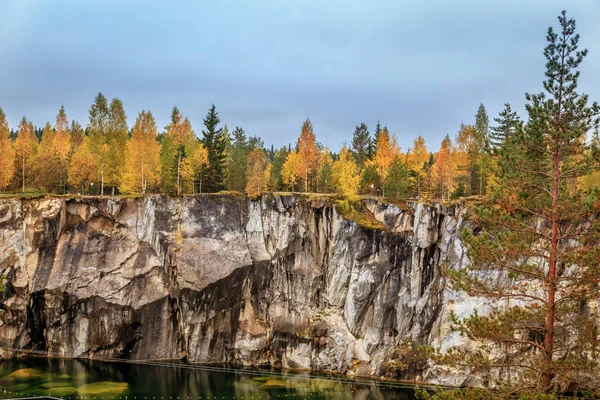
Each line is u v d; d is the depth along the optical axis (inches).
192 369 2401.6
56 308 2511.1
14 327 2485.2
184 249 2573.8
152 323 2559.1
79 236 2603.3
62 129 3772.1
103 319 2524.6
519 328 1011.3
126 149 3216.0
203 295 2524.6
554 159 1053.8
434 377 2273.6
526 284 1073.5
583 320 1027.3
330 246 2600.9
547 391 981.8
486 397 967.0
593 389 992.9
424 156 4028.1
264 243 2657.5
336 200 2628.0
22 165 3063.5
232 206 2682.1
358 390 2138.3
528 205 1057.5
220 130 3506.4
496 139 2679.6
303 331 2519.7
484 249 1029.2
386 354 2417.6
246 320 2578.7
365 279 2502.5
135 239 2635.3
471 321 1027.3
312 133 3270.2
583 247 999.6
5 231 2508.6
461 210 2464.3
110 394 1964.8
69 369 2310.5
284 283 2618.1
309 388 2139.5
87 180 3078.2
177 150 3139.8
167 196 2677.2
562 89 1060.5
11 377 2135.8
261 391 2073.1
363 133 4010.8
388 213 2573.8
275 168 3983.8
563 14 1067.3
